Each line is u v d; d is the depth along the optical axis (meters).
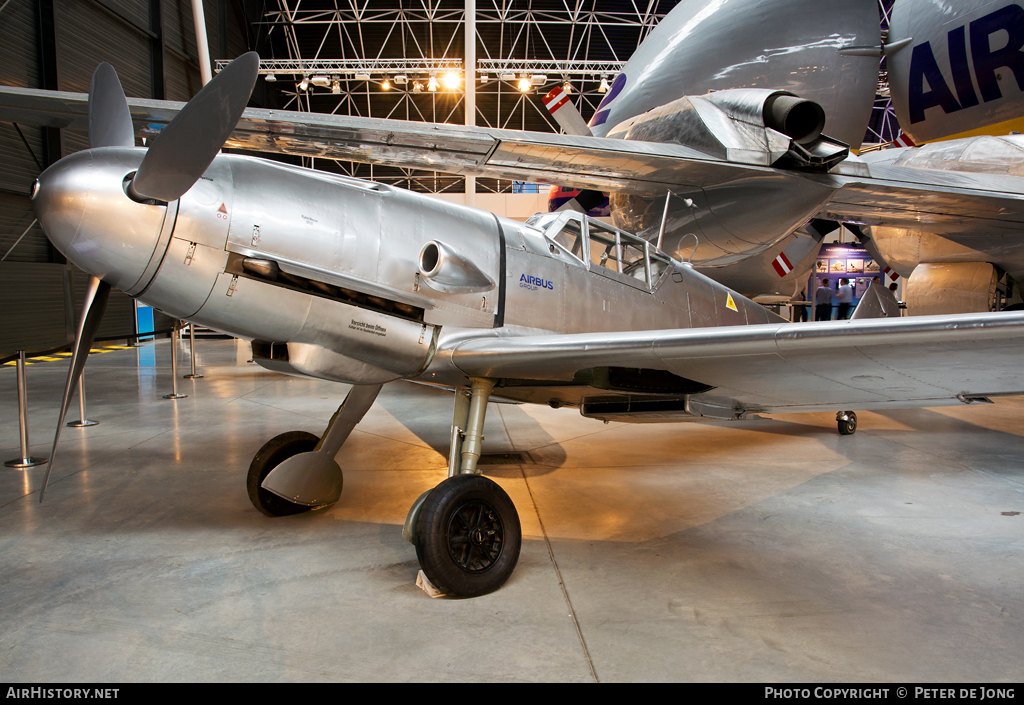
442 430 5.83
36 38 12.04
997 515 3.50
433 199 3.24
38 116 4.64
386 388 8.61
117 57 14.42
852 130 7.64
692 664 1.99
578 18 20.41
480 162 6.08
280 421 6.07
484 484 2.58
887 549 3.00
